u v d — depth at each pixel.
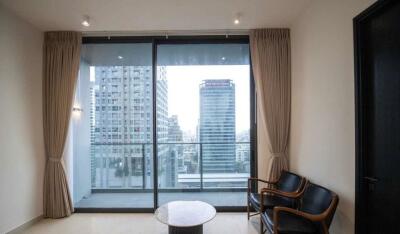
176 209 2.87
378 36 1.95
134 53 3.98
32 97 3.45
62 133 3.63
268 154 3.73
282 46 3.66
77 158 4.09
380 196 1.93
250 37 3.71
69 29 3.64
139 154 4.05
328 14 2.57
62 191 3.65
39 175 3.56
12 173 3.08
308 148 3.04
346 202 2.26
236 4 2.97
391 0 1.76
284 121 3.64
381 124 1.92
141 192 4.13
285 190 3.18
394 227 1.81
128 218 3.60
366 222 2.06
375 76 1.98
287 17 3.35
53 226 3.34
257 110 3.79
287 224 2.34
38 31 3.60
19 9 3.04
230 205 3.87
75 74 3.68
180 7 3.03
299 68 3.33
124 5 2.96
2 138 2.95
